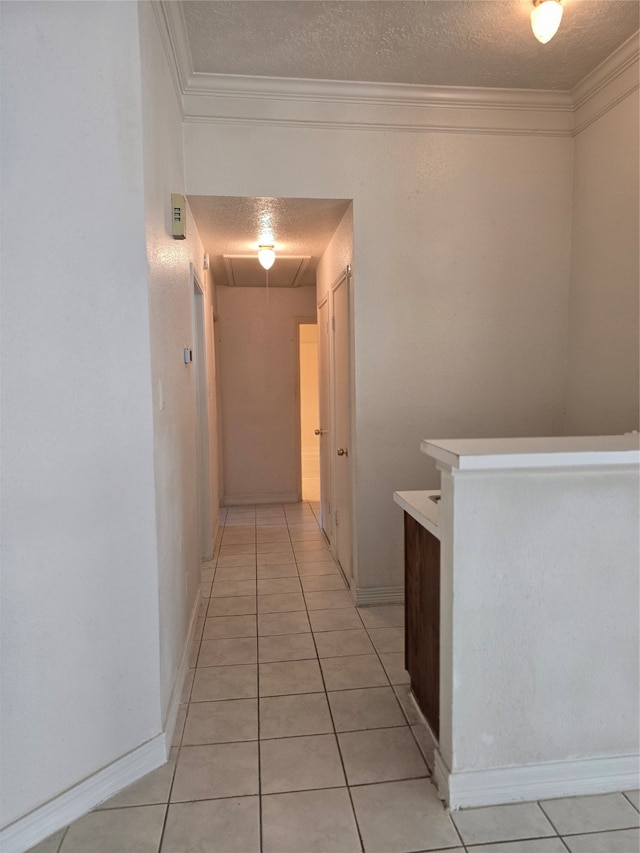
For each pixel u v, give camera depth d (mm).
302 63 2539
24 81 1433
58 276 1492
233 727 1958
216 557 3955
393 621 2832
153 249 1803
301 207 2967
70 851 1444
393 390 2971
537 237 3010
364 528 3010
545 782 1591
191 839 1473
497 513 1485
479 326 3006
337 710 2055
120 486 1638
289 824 1519
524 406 3074
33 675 1492
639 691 1597
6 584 1446
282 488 5887
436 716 1786
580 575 1535
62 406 1514
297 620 2854
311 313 5727
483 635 1521
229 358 5691
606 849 1427
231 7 2113
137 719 1719
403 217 2900
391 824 1514
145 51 1701
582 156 2910
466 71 2646
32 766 1490
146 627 1732
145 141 1676
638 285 2533
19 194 1433
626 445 1521
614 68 2568
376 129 2840
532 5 2135
